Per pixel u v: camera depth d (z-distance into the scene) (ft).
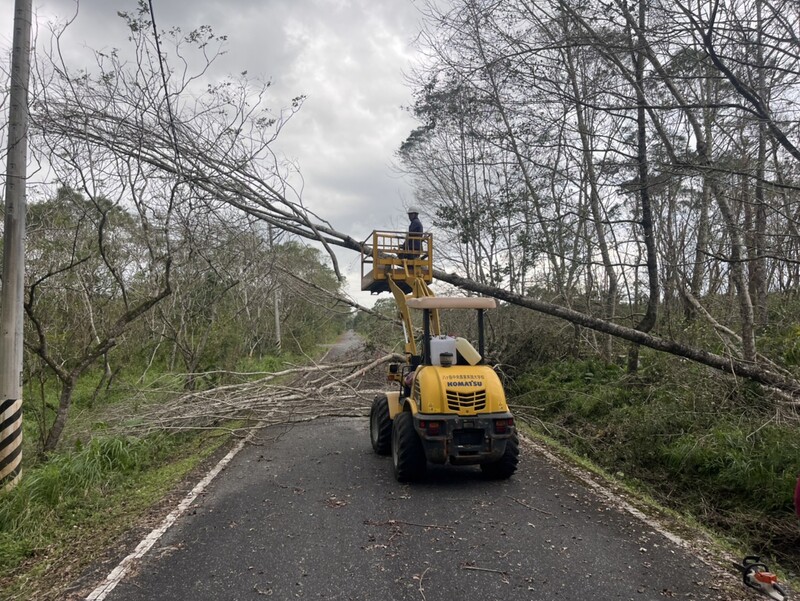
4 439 23.62
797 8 22.25
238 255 44.45
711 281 49.42
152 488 24.84
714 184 29.22
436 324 29.40
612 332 35.65
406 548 17.19
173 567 16.03
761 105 24.00
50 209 40.01
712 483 25.16
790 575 16.99
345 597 14.08
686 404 32.01
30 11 24.97
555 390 45.42
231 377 50.21
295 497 22.63
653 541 17.62
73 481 24.40
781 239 32.32
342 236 39.40
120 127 31.91
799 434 25.39
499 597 13.99
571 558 16.30
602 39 27.66
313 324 94.58
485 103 36.73
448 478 25.63
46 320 42.11
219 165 35.63
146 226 33.63
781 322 42.75
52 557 17.97
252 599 14.07
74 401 46.26
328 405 38.50
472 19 34.73
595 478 25.55
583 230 48.57
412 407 24.85
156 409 34.73
